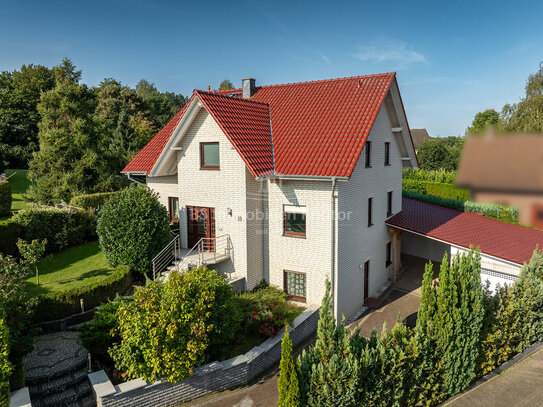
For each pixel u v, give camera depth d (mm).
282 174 15836
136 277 17391
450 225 21391
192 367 11305
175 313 11023
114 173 30953
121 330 11383
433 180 38375
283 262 17344
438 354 11320
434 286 11789
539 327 14531
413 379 10805
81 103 29625
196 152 17641
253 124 17969
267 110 19906
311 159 15992
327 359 9812
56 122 29125
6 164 40625
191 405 11469
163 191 20891
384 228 20906
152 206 17078
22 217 18594
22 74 51781
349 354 9656
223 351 12695
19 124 48625
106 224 16844
